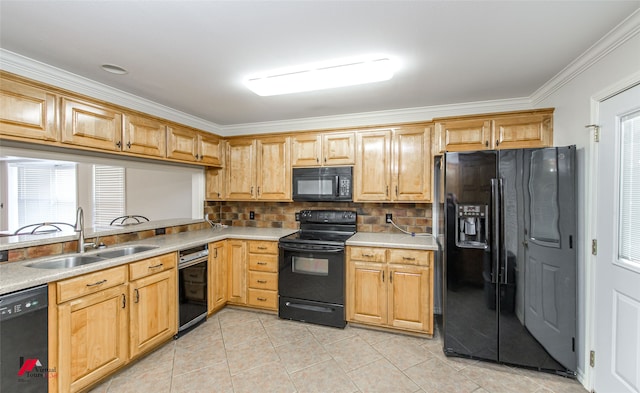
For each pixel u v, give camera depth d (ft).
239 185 11.96
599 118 6.04
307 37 5.67
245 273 10.59
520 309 7.04
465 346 7.52
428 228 10.55
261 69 7.09
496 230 7.14
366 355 7.75
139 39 5.74
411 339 8.66
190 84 8.03
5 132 5.87
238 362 7.39
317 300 9.55
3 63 6.24
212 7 4.73
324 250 9.34
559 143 7.63
